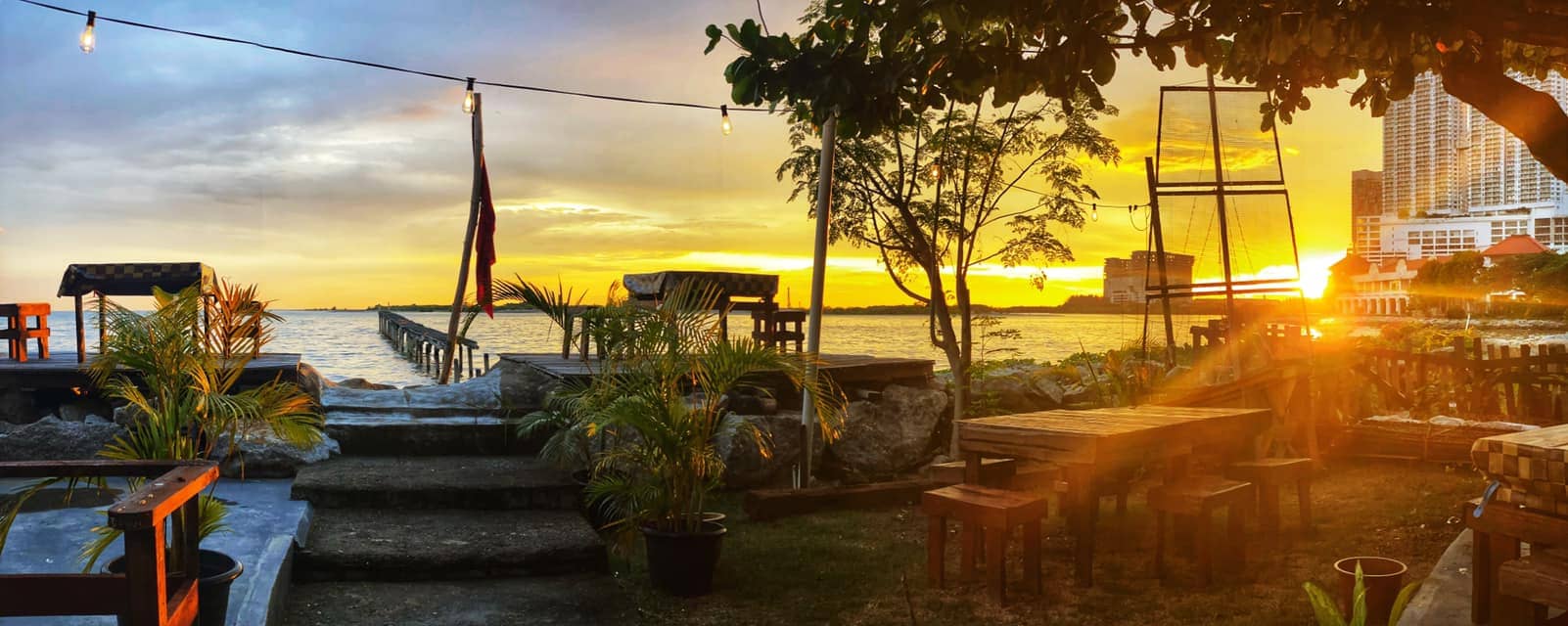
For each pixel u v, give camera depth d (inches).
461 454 329.7
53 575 123.8
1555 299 3144.7
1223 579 218.8
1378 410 390.3
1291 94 193.5
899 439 379.9
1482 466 150.9
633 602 225.9
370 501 277.3
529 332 2133.4
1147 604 205.0
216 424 208.7
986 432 231.1
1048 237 405.1
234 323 225.9
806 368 258.5
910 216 392.2
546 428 335.0
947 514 220.2
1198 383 375.2
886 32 168.2
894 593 221.9
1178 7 172.1
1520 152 4699.8
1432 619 162.7
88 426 311.3
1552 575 133.9
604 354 256.7
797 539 273.9
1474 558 157.3
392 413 348.2
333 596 225.5
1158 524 222.1
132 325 203.5
